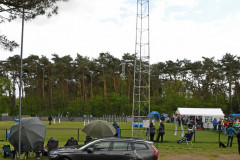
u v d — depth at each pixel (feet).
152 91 338.75
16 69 294.46
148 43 93.04
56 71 296.51
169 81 368.68
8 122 210.79
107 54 310.45
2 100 272.31
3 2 47.62
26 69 304.71
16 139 43.45
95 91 364.17
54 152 38.24
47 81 327.26
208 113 134.72
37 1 49.75
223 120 114.52
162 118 201.36
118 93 315.99
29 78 321.11
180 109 136.67
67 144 48.96
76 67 314.55
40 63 308.19
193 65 329.31
